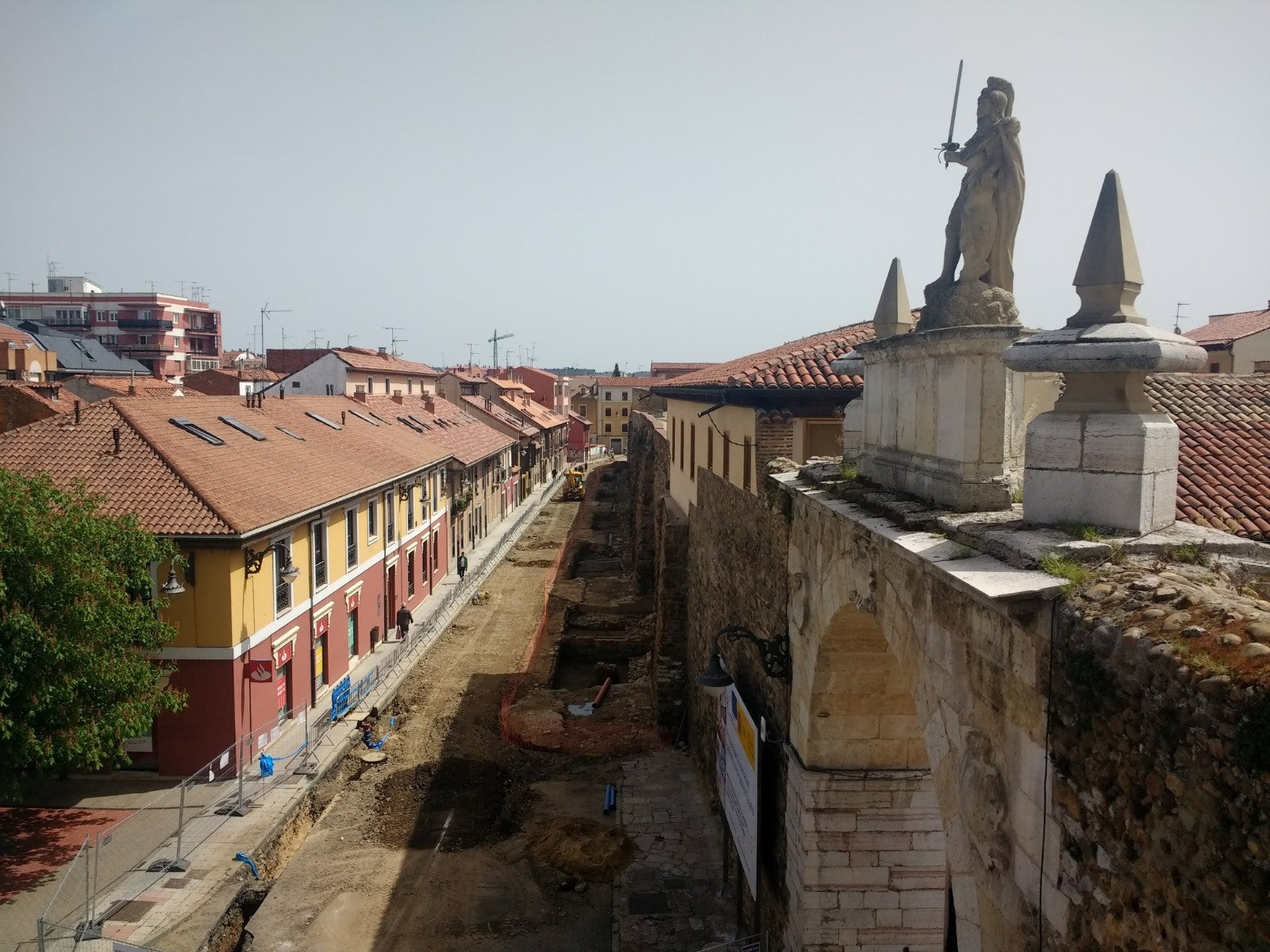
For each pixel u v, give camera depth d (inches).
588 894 662.5
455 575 1668.3
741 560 623.2
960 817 255.0
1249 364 1273.4
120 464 827.4
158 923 579.2
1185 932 159.6
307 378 2379.4
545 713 992.9
